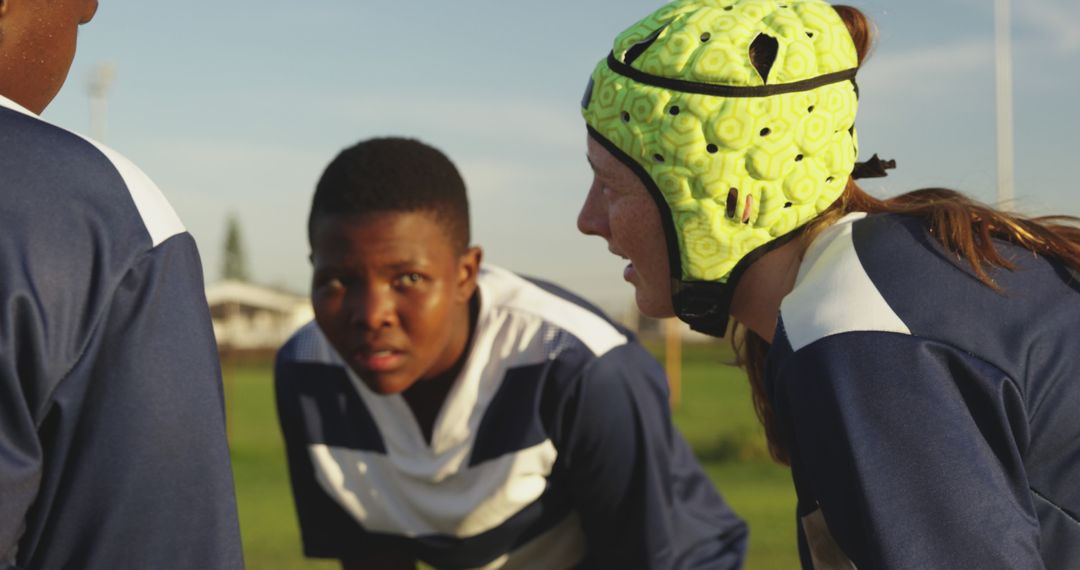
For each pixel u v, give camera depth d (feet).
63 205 3.81
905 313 4.08
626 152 4.85
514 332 7.59
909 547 3.77
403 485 7.89
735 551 7.97
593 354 7.39
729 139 4.60
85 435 3.72
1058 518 4.10
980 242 4.37
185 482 3.85
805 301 4.27
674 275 4.89
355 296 6.91
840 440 3.93
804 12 4.77
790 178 4.66
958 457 3.82
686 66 4.68
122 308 3.83
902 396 3.91
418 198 6.89
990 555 3.72
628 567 7.68
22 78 4.29
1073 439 4.09
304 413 8.02
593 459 7.47
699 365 153.99
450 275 7.11
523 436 7.47
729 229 4.74
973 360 4.00
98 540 3.71
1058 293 4.30
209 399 3.97
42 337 3.65
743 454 46.11
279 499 34.88
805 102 4.61
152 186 4.21
